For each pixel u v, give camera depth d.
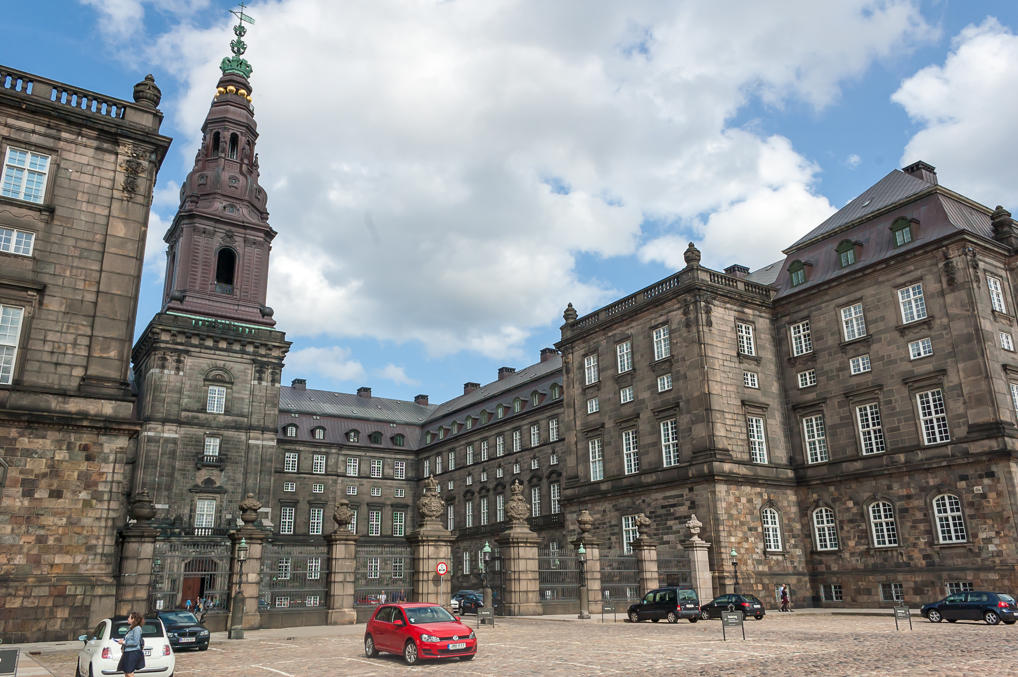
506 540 43.16
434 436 101.44
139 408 70.88
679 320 50.78
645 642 26.55
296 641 29.84
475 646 21.97
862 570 45.38
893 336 45.75
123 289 32.97
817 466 48.91
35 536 28.86
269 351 74.00
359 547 93.62
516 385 87.81
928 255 44.47
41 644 27.42
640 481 51.19
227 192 79.12
